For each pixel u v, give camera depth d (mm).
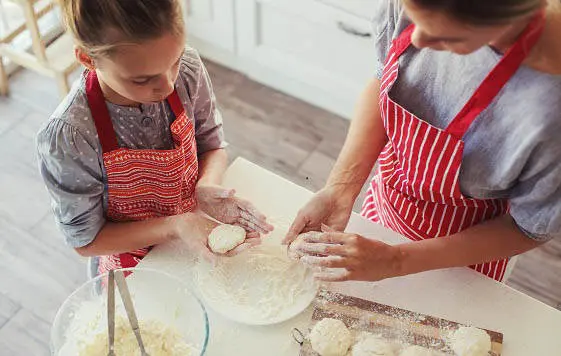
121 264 1405
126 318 1075
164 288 1125
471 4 754
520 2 766
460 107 1111
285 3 2287
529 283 2117
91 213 1215
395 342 1076
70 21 936
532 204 1069
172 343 1059
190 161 1306
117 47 912
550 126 957
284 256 1190
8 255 2156
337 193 1274
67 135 1097
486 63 1037
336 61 2387
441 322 1106
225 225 1210
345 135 2529
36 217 2248
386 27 1228
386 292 1163
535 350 1104
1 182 2332
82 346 1042
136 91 1002
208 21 2568
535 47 953
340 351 1053
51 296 2074
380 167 1363
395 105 1171
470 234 1162
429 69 1130
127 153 1171
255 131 2529
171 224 1243
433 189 1219
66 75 2348
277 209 1288
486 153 1086
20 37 2533
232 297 1137
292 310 1115
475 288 1174
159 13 897
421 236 1346
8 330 1998
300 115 2592
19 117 2521
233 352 1083
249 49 2555
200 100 1300
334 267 1095
